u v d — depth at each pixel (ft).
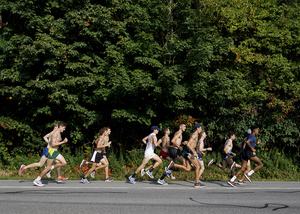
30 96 35.96
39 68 37.91
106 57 39.14
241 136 42.60
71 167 35.73
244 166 27.48
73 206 17.38
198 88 37.63
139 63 42.04
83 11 35.91
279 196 22.04
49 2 38.14
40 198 19.67
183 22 41.93
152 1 43.60
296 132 43.11
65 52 35.06
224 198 20.85
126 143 46.29
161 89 35.29
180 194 22.16
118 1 40.01
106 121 45.24
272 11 44.62
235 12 41.73
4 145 39.11
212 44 39.50
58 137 25.29
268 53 43.16
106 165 28.91
